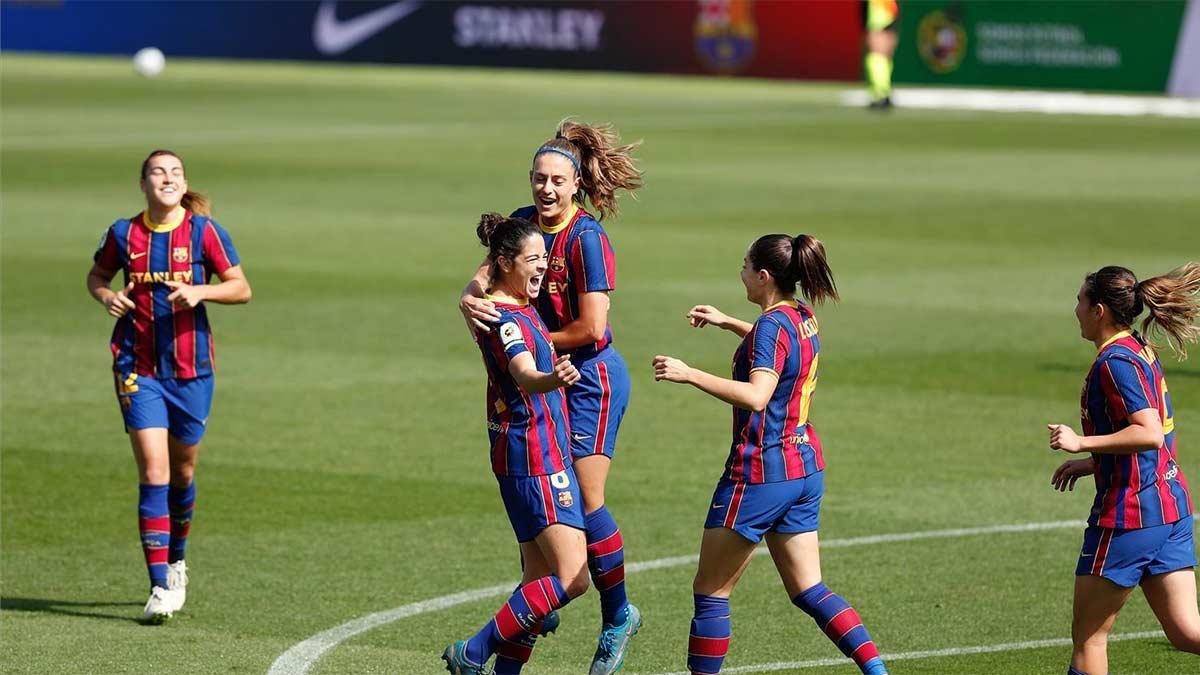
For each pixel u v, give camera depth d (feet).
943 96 467.11
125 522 105.40
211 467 117.29
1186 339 69.77
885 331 165.78
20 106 418.92
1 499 109.81
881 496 110.32
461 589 91.50
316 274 196.13
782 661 80.43
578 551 71.97
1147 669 78.74
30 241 218.59
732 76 533.96
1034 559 97.14
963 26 492.54
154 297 89.71
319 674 77.82
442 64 581.12
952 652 81.41
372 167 306.55
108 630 84.79
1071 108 437.99
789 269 70.90
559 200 78.59
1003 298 183.32
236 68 573.74
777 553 71.92
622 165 82.23
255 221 239.50
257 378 144.66
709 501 109.70
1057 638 83.56
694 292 185.37
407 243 220.23
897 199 266.57
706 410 136.05
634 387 143.64
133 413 88.74
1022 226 237.66
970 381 144.77
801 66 521.65
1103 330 69.82
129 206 251.60
